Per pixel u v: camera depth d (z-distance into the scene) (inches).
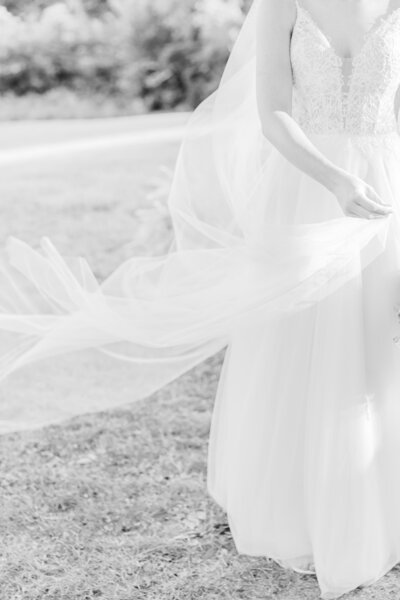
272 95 107.2
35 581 115.4
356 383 106.0
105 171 376.8
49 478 142.6
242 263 110.6
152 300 117.6
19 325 127.7
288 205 111.7
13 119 549.0
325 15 105.2
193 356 122.0
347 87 107.3
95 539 125.0
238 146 118.3
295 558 114.3
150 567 117.8
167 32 565.3
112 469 145.5
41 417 146.6
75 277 124.3
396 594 109.7
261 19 108.3
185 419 164.1
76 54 593.6
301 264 104.6
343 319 106.2
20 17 642.8
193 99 559.8
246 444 113.5
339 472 106.2
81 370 157.5
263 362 111.7
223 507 127.0
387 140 109.9
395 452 109.7
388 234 108.3
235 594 111.0
